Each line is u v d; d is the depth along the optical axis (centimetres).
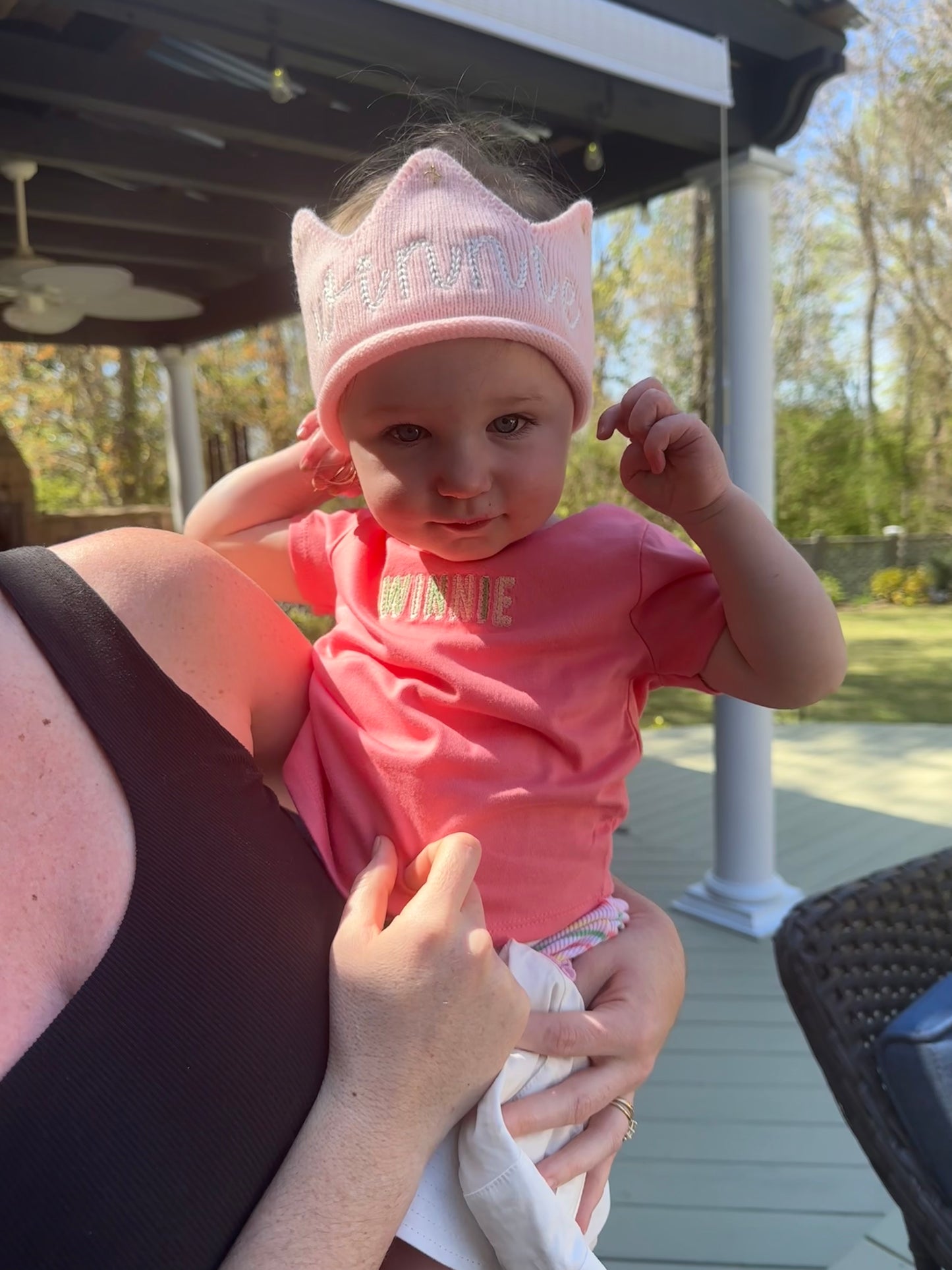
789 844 427
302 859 85
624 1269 187
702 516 83
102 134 278
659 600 93
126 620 85
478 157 100
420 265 80
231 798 81
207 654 91
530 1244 74
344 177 114
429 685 93
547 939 90
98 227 353
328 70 223
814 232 1338
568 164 322
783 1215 201
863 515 1437
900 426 1406
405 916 77
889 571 1345
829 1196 206
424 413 81
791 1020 279
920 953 147
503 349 80
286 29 203
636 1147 226
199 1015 68
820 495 1454
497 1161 75
